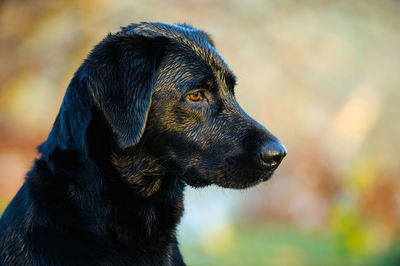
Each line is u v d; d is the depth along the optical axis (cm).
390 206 1102
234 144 412
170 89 406
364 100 1580
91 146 380
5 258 366
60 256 357
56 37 1636
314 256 1055
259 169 411
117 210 388
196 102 415
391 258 1045
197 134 412
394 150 1484
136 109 372
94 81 376
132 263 382
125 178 396
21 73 1653
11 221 380
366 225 1058
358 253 1043
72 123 385
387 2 1820
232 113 425
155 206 409
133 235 391
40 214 369
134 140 364
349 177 1149
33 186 383
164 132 407
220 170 414
